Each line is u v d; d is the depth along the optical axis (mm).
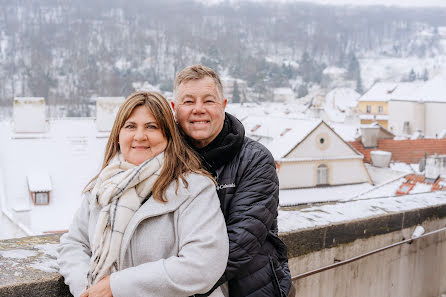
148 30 167750
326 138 32719
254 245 1886
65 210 17531
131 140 1865
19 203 17422
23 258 2193
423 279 4336
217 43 168500
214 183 1916
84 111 113250
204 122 2035
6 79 121438
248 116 38812
